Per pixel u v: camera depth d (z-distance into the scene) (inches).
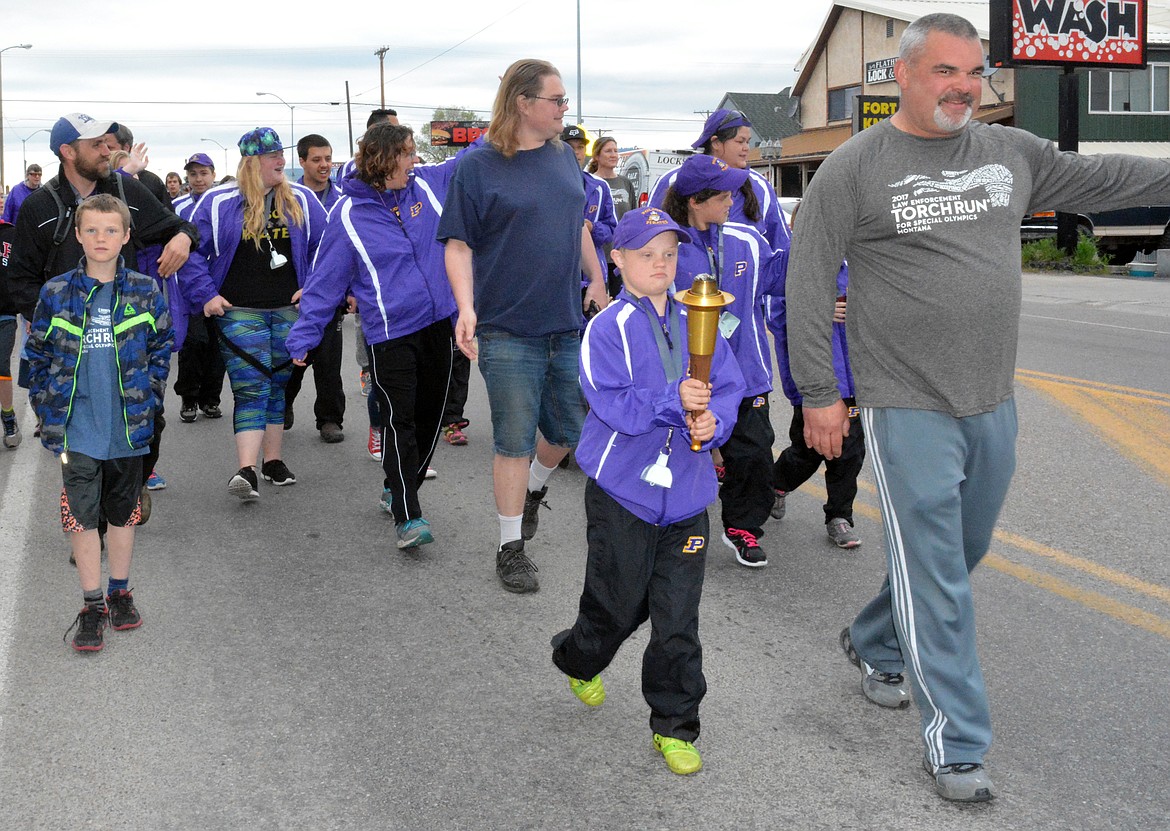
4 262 314.5
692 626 137.1
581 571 212.5
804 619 186.1
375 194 217.6
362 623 187.2
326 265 220.7
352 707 155.8
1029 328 560.1
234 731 149.1
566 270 197.3
